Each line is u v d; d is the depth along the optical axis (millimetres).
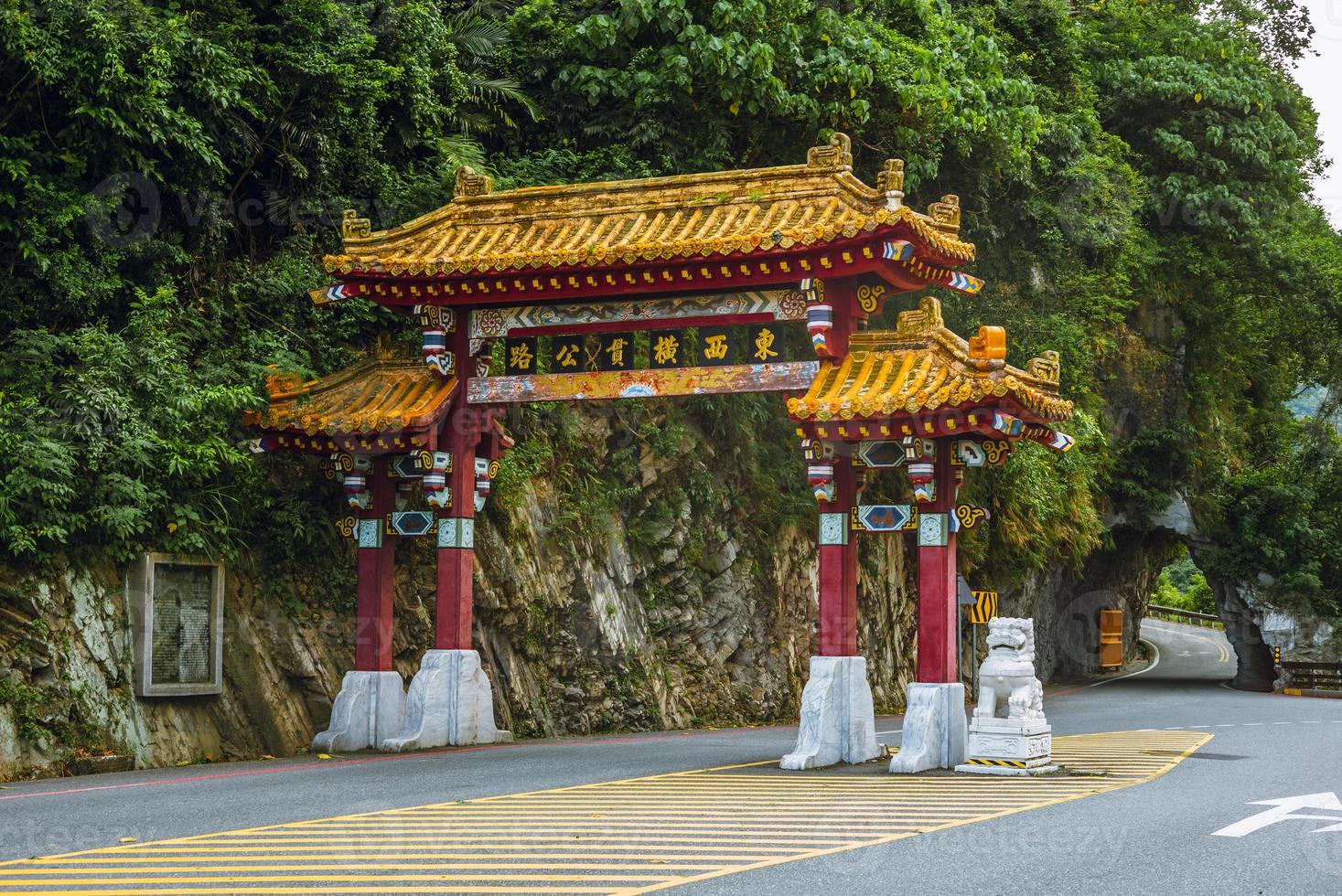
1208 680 43281
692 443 24812
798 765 14969
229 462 17203
